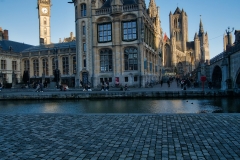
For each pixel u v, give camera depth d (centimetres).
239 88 2930
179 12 15112
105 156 602
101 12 4956
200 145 682
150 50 5656
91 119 1114
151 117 1134
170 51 13738
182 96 2989
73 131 880
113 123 1012
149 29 5750
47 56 7200
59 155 615
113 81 4862
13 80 6028
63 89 4256
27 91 4231
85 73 5228
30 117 1202
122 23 4853
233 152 617
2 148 683
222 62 3281
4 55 7025
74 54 6744
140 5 4688
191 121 1023
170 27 15225
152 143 709
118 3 4791
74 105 2494
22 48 8450
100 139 764
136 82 4734
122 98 3050
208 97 2948
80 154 620
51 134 842
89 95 3100
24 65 7694
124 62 4859
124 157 592
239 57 2739
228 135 785
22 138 793
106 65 4994
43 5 10669
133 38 4797
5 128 952
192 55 15188
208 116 1129
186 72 13162
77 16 5259
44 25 10706
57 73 4784
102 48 4978
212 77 4512
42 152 642
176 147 667
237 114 1166
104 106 2334
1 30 8025
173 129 884
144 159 577
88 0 5147
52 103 2772
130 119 1094
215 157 584
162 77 8425
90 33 5144
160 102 2581
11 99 3228
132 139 757
